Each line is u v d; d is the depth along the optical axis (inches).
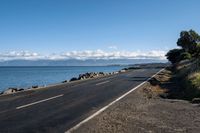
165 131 415.5
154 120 492.1
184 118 505.4
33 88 1144.2
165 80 1531.7
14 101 737.0
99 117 519.5
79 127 439.5
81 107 631.8
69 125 452.1
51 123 465.4
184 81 1258.6
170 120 490.6
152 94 909.2
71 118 507.8
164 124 460.1
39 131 412.5
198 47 2568.9
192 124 458.3
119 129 429.1
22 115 533.0
